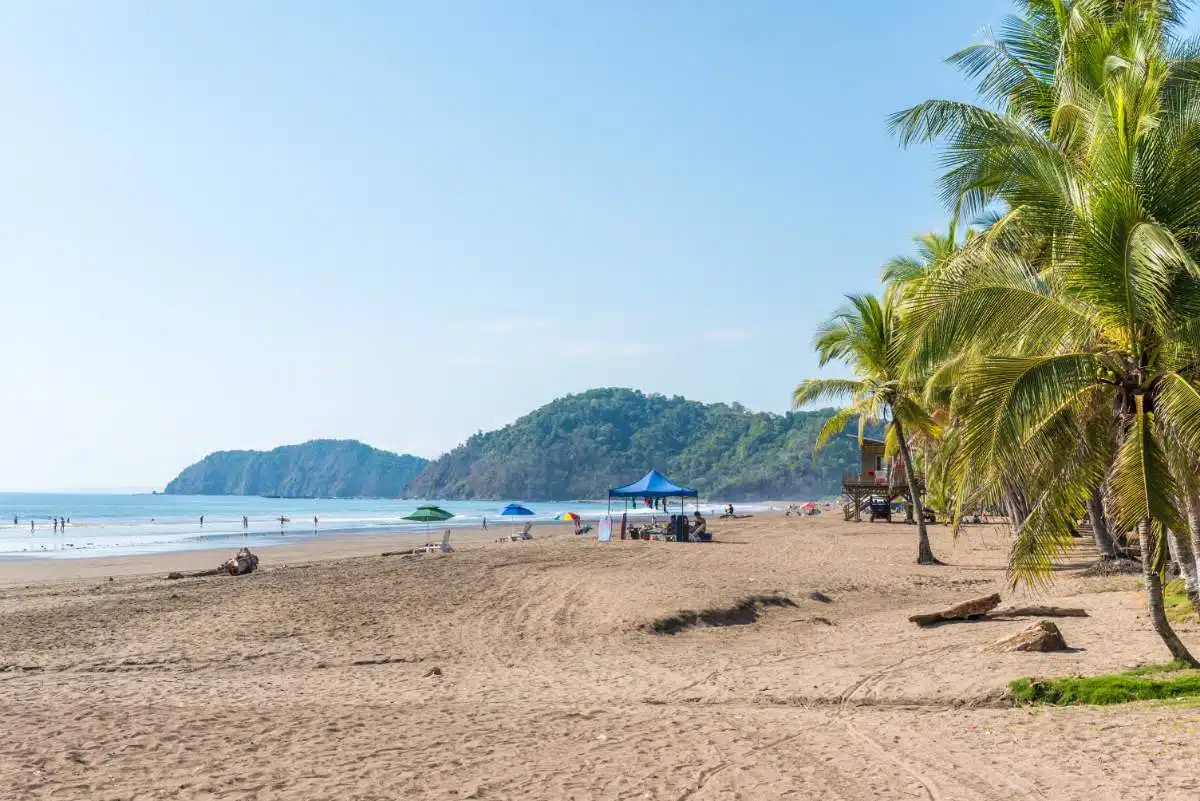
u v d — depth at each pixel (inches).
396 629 649.0
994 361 387.2
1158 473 377.1
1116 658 427.5
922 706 376.8
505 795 259.9
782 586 802.8
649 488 1608.0
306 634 631.2
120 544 2082.9
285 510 5954.7
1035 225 435.2
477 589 848.9
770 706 392.8
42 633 644.7
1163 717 315.9
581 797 257.3
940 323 406.9
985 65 629.6
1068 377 381.1
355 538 2235.5
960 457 403.5
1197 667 389.4
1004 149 434.0
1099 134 392.2
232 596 836.6
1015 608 596.7
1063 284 418.0
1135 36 468.8
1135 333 382.6
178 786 269.9
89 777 279.9
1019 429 377.7
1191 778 245.8
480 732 339.9
